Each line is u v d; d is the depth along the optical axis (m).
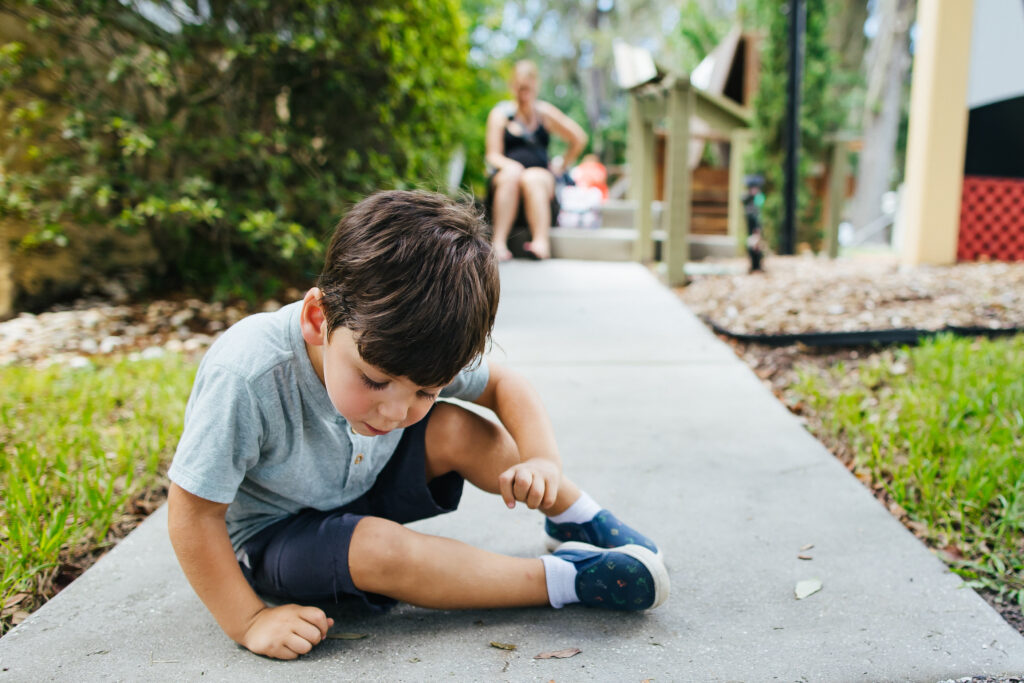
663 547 1.85
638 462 2.38
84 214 4.21
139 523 2.02
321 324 1.18
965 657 1.40
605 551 1.51
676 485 2.21
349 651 1.40
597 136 30.64
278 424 1.33
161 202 3.99
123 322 4.20
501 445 1.54
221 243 5.00
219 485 1.30
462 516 2.00
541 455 1.49
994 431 2.37
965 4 5.11
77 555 1.85
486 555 1.50
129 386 3.02
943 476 2.19
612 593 1.48
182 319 4.27
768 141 9.52
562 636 1.46
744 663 1.38
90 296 4.62
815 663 1.38
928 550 1.83
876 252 12.29
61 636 1.46
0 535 1.83
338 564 1.39
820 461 2.38
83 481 2.11
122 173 4.21
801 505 2.07
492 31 7.33
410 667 1.35
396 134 5.18
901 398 2.79
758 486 2.20
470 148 8.05
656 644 1.43
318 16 4.60
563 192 7.04
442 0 5.31
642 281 5.26
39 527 1.83
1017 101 5.36
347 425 1.40
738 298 4.58
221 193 4.29
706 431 2.65
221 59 4.89
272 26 4.70
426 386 1.13
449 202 1.26
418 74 4.99
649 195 6.13
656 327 4.09
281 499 1.47
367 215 1.17
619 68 6.30
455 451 1.52
